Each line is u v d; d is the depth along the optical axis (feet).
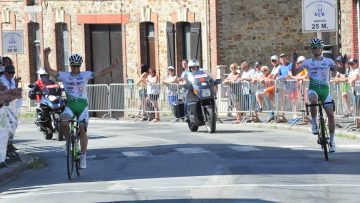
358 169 87.30
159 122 175.63
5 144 96.58
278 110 153.69
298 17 185.88
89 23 211.61
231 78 164.76
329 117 97.09
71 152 89.45
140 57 203.00
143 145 122.01
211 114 139.13
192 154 106.32
